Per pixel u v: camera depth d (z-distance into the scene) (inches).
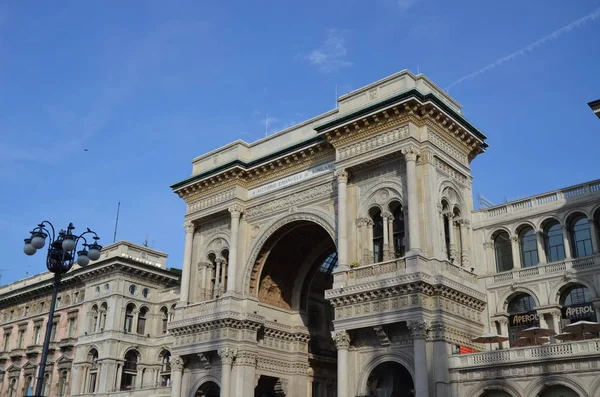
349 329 1689.2
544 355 1433.3
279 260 2210.9
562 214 1724.9
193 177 2267.5
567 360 1397.6
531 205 1791.3
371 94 1884.8
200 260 2244.1
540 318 1668.3
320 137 1951.3
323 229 2126.0
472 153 1978.3
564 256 1708.9
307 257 2276.1
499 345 1701.5
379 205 1791.3
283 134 2175.2
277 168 2110.0
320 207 1964.8
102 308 3002.0
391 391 1660.9
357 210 1835.6
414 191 1681.8
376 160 1797.5
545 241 1754.4
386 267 1681.8
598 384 1344.7
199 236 2292.1
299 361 2167.8
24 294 3533.5
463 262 1782.7
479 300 1738.4
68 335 3159.5
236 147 2239.2
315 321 2363.4
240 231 2145.7
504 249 1817.2
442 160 1797.5
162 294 3100.4
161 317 3068.4
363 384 1669.5
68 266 1209.4
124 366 2913.4
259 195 2149.4
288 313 2230.6
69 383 2999.5
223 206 2180.1
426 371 1526.8
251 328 2031.3
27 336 3457.2
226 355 1963.6
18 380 3353.8
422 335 1551.4
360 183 1857.8
